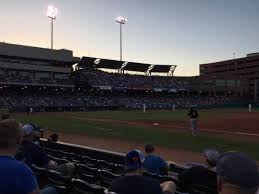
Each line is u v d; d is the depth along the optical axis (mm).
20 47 95438
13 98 88938
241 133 29922
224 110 91000
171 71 129250
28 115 61750
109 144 22078
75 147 11945
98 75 109250
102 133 29094
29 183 3262
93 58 105938
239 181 2113
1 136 3451
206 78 134750
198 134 28781
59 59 102750
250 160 2188
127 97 113500
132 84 113375
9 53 93188
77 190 5664
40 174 6562
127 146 21203
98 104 100938
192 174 6160
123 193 4355
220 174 2211
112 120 47031
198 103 120938
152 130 32062
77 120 46656
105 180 6926
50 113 71188
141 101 112188
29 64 95250
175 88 123938
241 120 47406
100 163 9008
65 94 102500
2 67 89750
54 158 9438
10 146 3490
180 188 6355
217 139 25141
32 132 7496
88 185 5328
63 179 5977
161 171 8219
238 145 21812
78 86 104562
